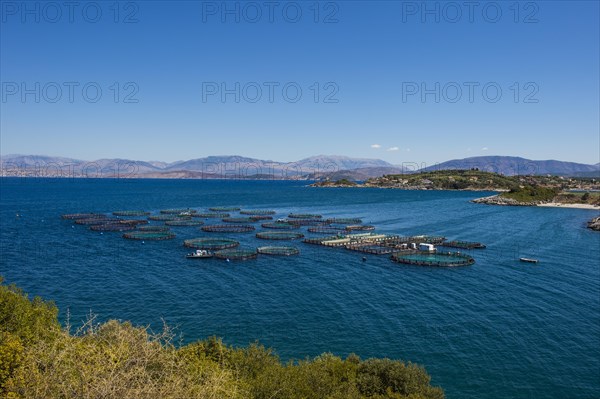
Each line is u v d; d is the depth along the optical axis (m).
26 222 159.88
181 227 152.75
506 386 43.12
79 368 20.92
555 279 82.81
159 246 114.19
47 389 19.59
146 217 182.62
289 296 70.12
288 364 38.56
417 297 70.44
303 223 166.00
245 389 28.59
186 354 31.08
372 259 101.31
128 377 20.22
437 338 53.72
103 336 27.39
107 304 65.12
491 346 51.59
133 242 119.38
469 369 46.25
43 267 88.62
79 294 69.94
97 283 76.62
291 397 29.64
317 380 32.69
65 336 25.50
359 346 51.41
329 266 93.31
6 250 106.12
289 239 129.75
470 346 51.56
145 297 68.69
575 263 97.62
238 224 164.12
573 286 77.56
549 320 59.91
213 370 27.12
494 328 56.94
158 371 23.78
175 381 21.83
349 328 56.69
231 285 76.38
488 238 135.50
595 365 47.25
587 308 65.06
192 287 74.69
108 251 106.31
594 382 43.91
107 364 21.45
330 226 160.12
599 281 81.25
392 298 69.69
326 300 68.19
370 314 61.94
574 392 42.22
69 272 84.62
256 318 59.91
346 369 37.53
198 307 64.12
